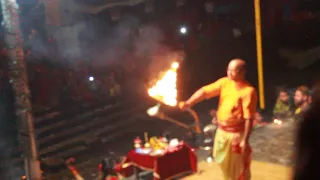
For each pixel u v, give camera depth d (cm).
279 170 690
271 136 893
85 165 1023
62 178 966
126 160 653
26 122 671
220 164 518
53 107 1201
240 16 1703
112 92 1313
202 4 1595
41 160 1035
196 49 1550
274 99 1280
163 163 606
